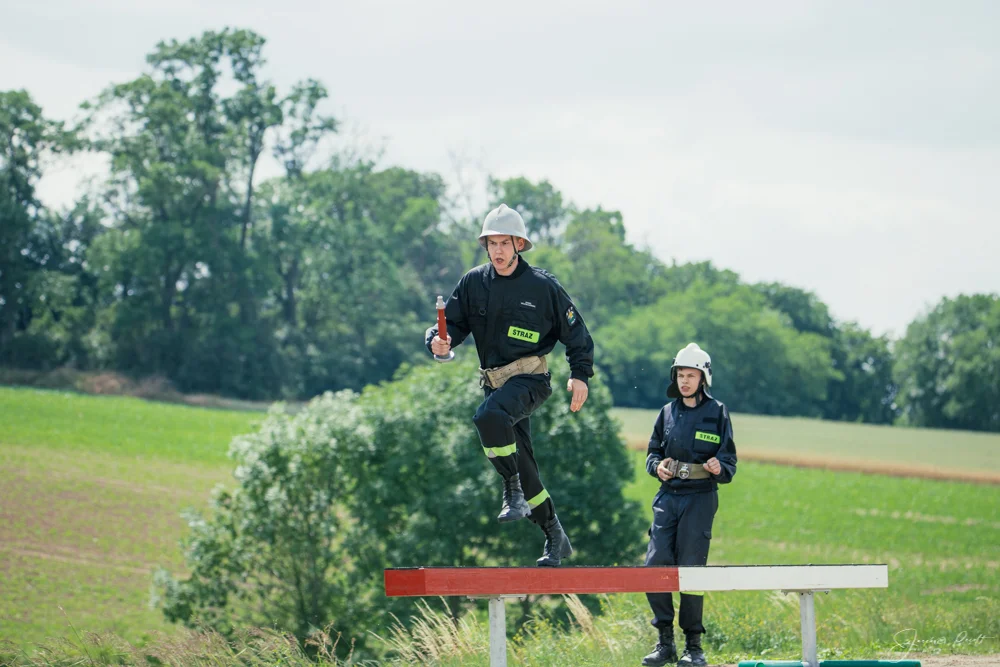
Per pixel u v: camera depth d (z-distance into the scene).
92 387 135.75
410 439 48.75
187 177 155.50
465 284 11.44
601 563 47.81
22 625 52.56
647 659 14.79
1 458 89.44
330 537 45.97
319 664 17.98
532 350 11.30
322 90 168.25
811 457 116.31
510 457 11.02
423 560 46.12
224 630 44.03
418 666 17.88
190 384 147.00
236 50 165.62
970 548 73.56
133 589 60.62
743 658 18.70
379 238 172.12
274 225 161.75
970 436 153.12
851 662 13.13
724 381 193.38
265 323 158.75
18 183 154.88
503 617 10.55
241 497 46.94
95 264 152.62
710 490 14.45
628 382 186.00
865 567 12.94
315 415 48.72
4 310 146.75
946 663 16.47
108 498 79.81
